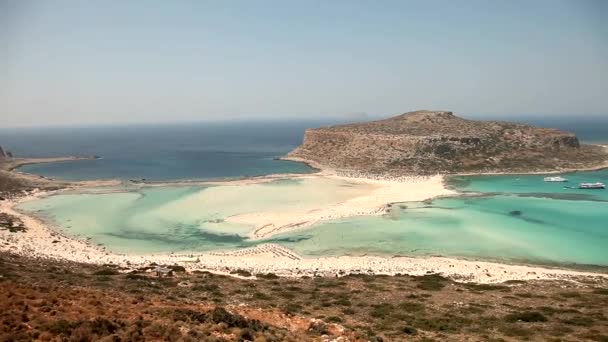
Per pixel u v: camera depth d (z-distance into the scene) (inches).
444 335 1045.2
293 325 967.0
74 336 677.3
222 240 2445.9
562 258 2110.0
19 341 649.6
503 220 2797.7
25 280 1243.2
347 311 1264.8
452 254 2180.1
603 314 1291.8
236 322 847.7
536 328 1138.0
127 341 685.9
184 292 1385.3
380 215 2935.5
